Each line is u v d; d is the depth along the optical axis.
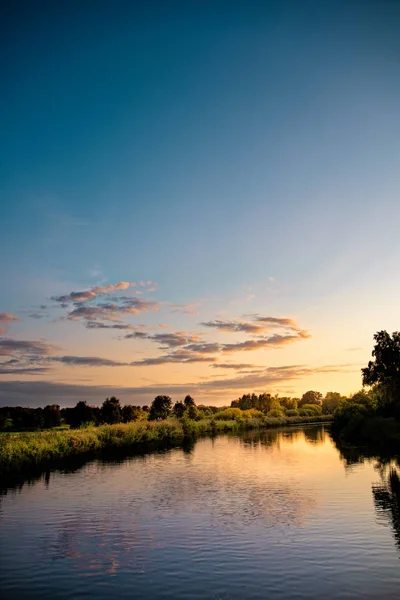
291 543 16.66
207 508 22.34
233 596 12.34
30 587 13.13
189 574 13.94
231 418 112.31
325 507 21.92
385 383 64.00
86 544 17.02
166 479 30.94
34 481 30.50
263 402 159.50
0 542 17.31
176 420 75.31
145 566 14.66
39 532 18.56
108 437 53.38
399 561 14.69
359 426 65.25
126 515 21.20
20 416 88.62
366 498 23.61
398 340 62.56
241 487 27.69
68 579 13.70
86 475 32.94
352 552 15.55
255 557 15.30
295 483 28.58
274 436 73.81
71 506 23.11
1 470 33.19
